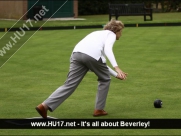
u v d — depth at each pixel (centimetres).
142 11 3139
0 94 1190
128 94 1167
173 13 3944
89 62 901
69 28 2841
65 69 1541
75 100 1106
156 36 2339
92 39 913
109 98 1125
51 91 1220
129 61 1661
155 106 1027
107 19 3462
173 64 1588
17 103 1090
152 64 1594
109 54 891
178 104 1059
